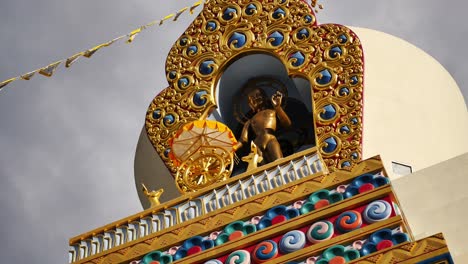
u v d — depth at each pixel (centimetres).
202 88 2702
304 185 2181
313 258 2009
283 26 2708
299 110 2708
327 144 2462
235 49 2723
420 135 2581
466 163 2228
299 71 2620
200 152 2503
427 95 2688
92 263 2250
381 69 2675
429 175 2228
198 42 2769
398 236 1984
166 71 2748
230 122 2738
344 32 2644
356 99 2525
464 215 2145
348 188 2133
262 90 2728
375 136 2516
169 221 2286
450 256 1905
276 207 2164
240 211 2194
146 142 2844
